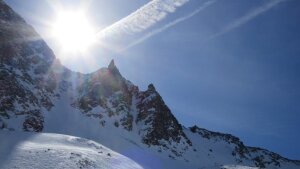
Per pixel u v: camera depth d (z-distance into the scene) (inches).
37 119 3843.5
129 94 5654.5
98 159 2196.1
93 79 5457.7
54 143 2524.6
